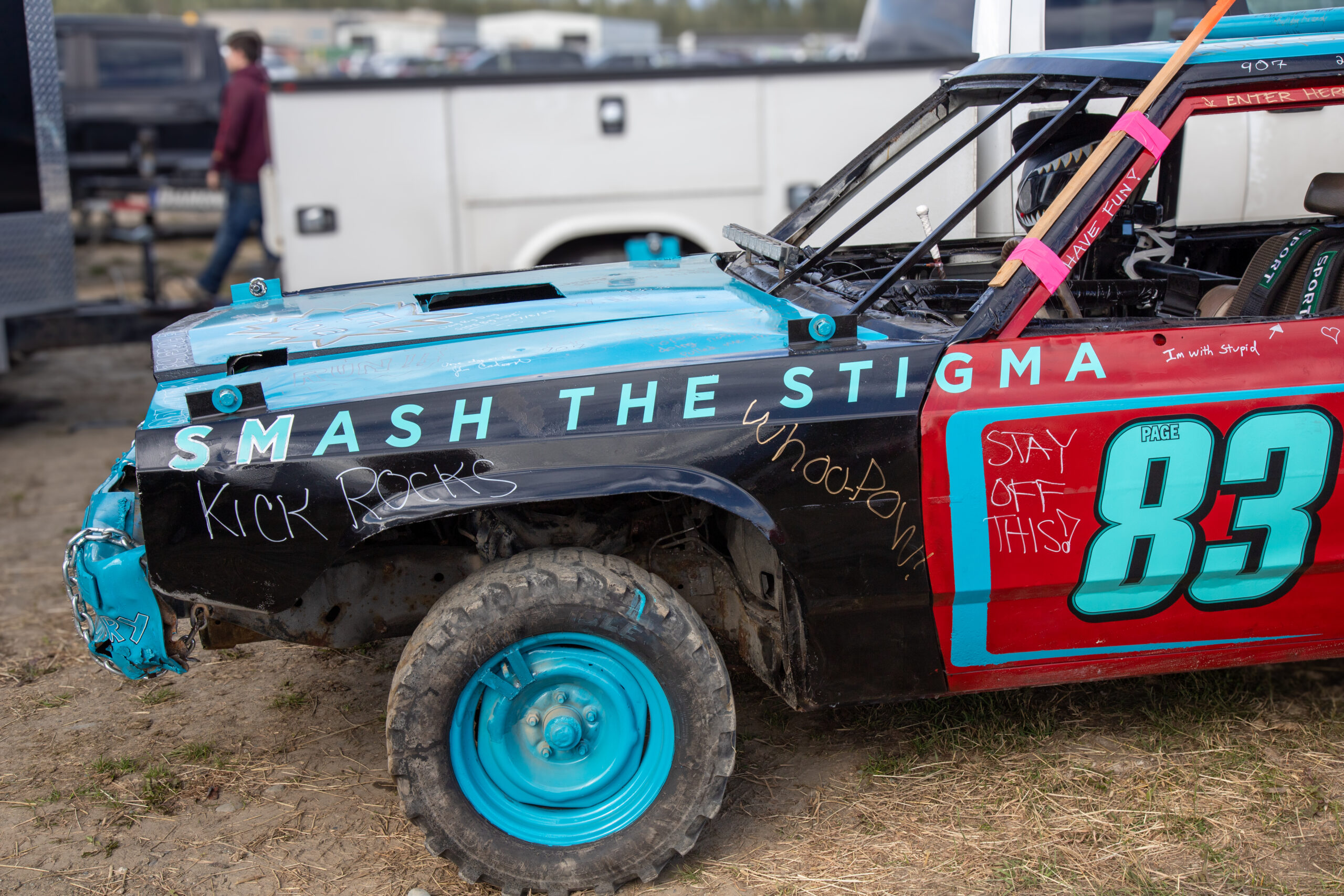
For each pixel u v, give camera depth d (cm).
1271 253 312
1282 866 263
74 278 660
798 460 243
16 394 798
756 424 242
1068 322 262
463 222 619
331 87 594
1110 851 270
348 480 237
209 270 837
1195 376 252
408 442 238
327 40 4134
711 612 295
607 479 238
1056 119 261
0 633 405
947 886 259
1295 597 271
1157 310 346
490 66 1931
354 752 322
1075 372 249
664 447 241
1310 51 254
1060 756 309
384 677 368
